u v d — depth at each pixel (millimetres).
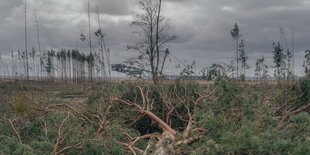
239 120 8453
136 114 10539
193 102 10305
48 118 8984
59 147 7879
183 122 10547
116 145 8156
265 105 9836
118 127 9062
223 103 8875
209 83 10289
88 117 10008
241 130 6914
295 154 6336
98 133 8555
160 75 11945
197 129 8203
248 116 8500
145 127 10695
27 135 8734
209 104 8945
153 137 8703
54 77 47344
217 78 9430
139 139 9031
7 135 8383
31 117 9406
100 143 7848
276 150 6531
